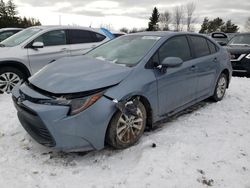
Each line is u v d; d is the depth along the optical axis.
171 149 3.45
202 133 4.05
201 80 4.87
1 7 57.50
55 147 3.12
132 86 3.43
